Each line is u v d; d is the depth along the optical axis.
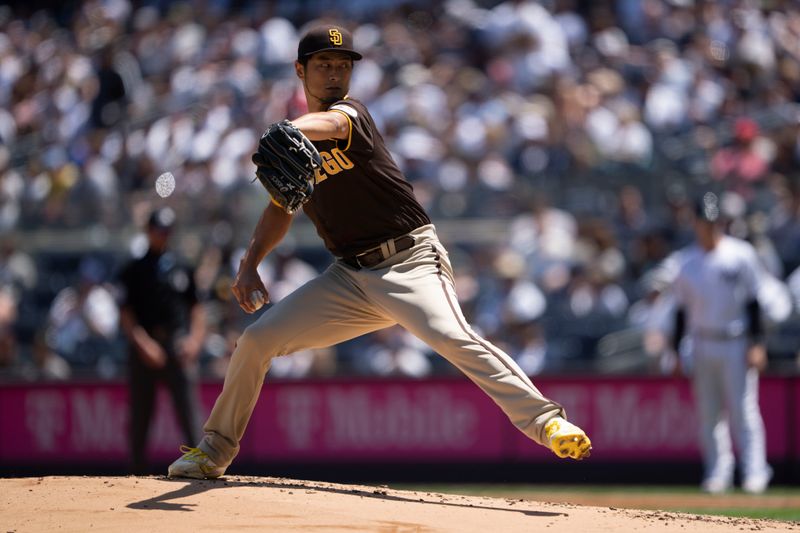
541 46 57.91
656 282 44.16
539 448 40.88
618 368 46.06
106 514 16.41
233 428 19.08
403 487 40.06
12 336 48.69
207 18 67.00
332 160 17.23
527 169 52.97
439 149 53.16
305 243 50.75
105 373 48.50
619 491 37.75
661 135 54.81
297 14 66.94
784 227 48.25
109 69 62.91
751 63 59.22
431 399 41.50
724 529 16.73
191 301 33.31
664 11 62.00
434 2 64.75
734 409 37.06
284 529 15.54
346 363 47.00
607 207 50.91
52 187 55.50
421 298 17.55
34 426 42.66
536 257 47.59
